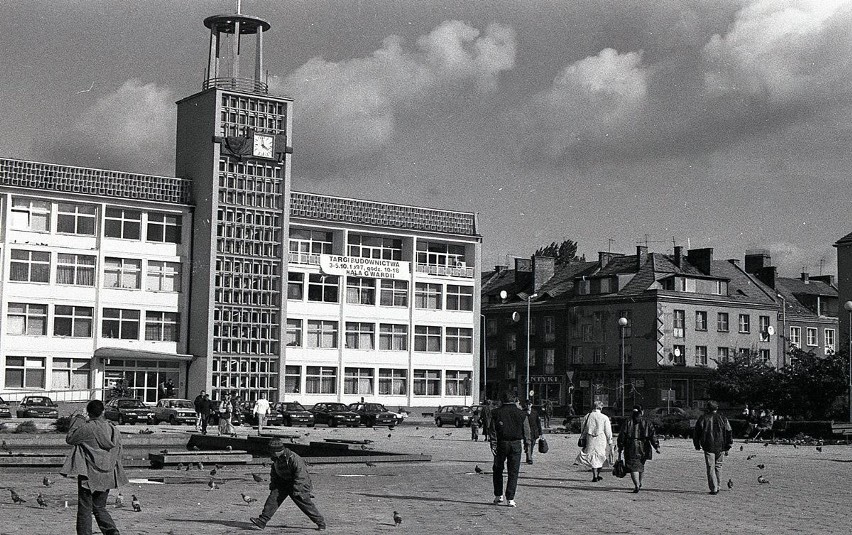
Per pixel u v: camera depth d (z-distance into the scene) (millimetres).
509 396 18906
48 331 71438
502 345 103062
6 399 69438
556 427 65938
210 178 76125
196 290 76500
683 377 89750
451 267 89625
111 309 73938
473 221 90625
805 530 16219
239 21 77750
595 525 16359
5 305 70000
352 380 83812
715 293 94250
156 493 20109
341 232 83875
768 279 102125
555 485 23266
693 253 96062
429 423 72688
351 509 18016
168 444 37750
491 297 106438
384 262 85438
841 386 67312
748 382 77438
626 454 21797
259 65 78875
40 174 71250
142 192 75125
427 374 88000
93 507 13328
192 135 78312
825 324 103125
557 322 97875
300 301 81250
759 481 24516
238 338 76562
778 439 50562
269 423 63188
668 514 18031
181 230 77250
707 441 21719
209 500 18953
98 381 72625
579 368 94750
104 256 73750
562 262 142750
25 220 71375
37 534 14219
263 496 19688
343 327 83312
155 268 76000
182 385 76062
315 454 33281
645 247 94875
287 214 79000
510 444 18703
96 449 13242
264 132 78312
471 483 23141
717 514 18141
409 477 24594
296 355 80812
